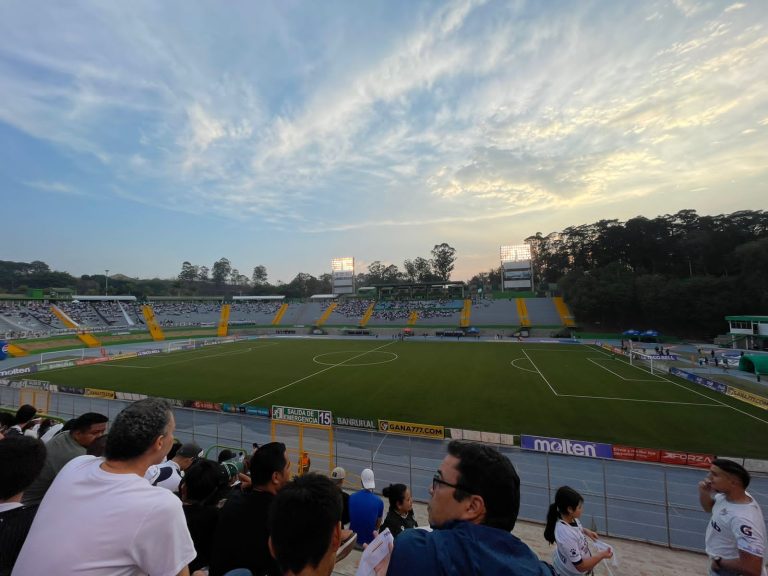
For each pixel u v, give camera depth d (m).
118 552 1.92
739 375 30.94
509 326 68.06
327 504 1.90
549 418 20.50
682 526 11.22
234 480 6.07
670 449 16.42
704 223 71.56
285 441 17.48
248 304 93.00
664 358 38.41
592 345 52.41
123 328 65.38
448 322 72.75
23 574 1.90
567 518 4.45
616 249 78.00
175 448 7.91
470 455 2.05
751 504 3.80
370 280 144.62
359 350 49.66
